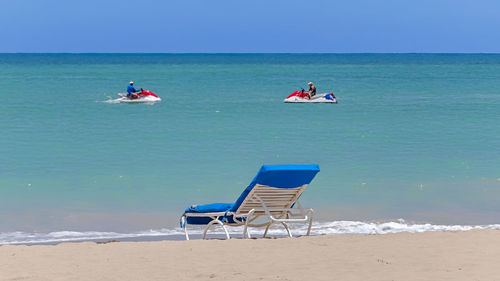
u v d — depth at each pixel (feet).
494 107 145.89
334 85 253.03
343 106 150.82
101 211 49.32
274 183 36.11
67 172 64.54
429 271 28.68
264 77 325.42
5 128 100.32
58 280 27.43
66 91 199.41
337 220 47.01
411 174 64.64
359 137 92.63
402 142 87.30
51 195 54.54
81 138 89.56
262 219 47.60
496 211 50.16
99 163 69.67
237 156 75.05
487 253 32.37
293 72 402.11
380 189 57.77
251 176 63.10
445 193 56.34
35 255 32.24
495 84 256.52
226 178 62.08
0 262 30.71
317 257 31.71
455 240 35.73
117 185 58.70
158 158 73.26
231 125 108.17
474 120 116.67
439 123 112.06
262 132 98.43
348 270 29.01
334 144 85.40
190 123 110.93
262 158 73.82
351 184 59.88
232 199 53.78
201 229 44.29
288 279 27.35
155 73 372.58
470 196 55.21
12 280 27.37
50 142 85.15
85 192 55.88
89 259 31.37
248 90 213.25
